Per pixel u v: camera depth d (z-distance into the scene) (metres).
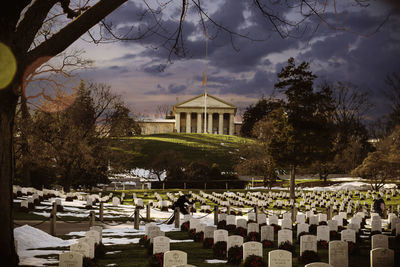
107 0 8.70
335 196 46.59
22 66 8.58
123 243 15.53
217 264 11.27
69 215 24.27
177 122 138.38
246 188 61.34
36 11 8.73
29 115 36.34
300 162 47.97
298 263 11.51
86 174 49.41
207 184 60.25
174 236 17.52
